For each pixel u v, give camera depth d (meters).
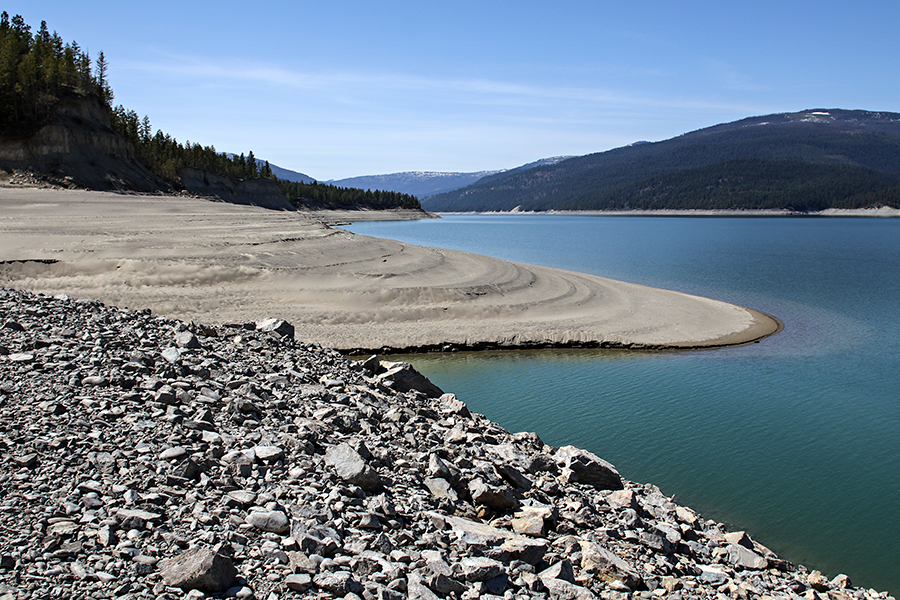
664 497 19.17
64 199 86.81
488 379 36.12
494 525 12.90
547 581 10.70
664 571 13.04
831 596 14.61
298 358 22.08
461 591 9.73
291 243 65.31
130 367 15.74
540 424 28.45
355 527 10.81
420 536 11.19
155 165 152.25
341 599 8.67
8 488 9.69
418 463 14.54
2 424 11.61
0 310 19.20
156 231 64.44
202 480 11.01
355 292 51.25
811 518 20.30
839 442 26.77
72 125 117.81
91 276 49.41
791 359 41.28
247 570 8.88
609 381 35.81
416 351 42.50
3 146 108.44
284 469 12.30
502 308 51.19
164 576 8.27
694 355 42.28
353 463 12.66
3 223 61.56
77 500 9.68
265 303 48.56
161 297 46.81
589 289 60.03
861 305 60.81
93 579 8.07
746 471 23.66
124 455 11.32
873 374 37.72
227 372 17.67
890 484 22.78
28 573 7.95
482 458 16.39
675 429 27.97
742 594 12.73
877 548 18.66
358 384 20.94
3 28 133.75
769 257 108.69
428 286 53.50
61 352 15.92
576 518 14.15
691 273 84.00
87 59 134.75
